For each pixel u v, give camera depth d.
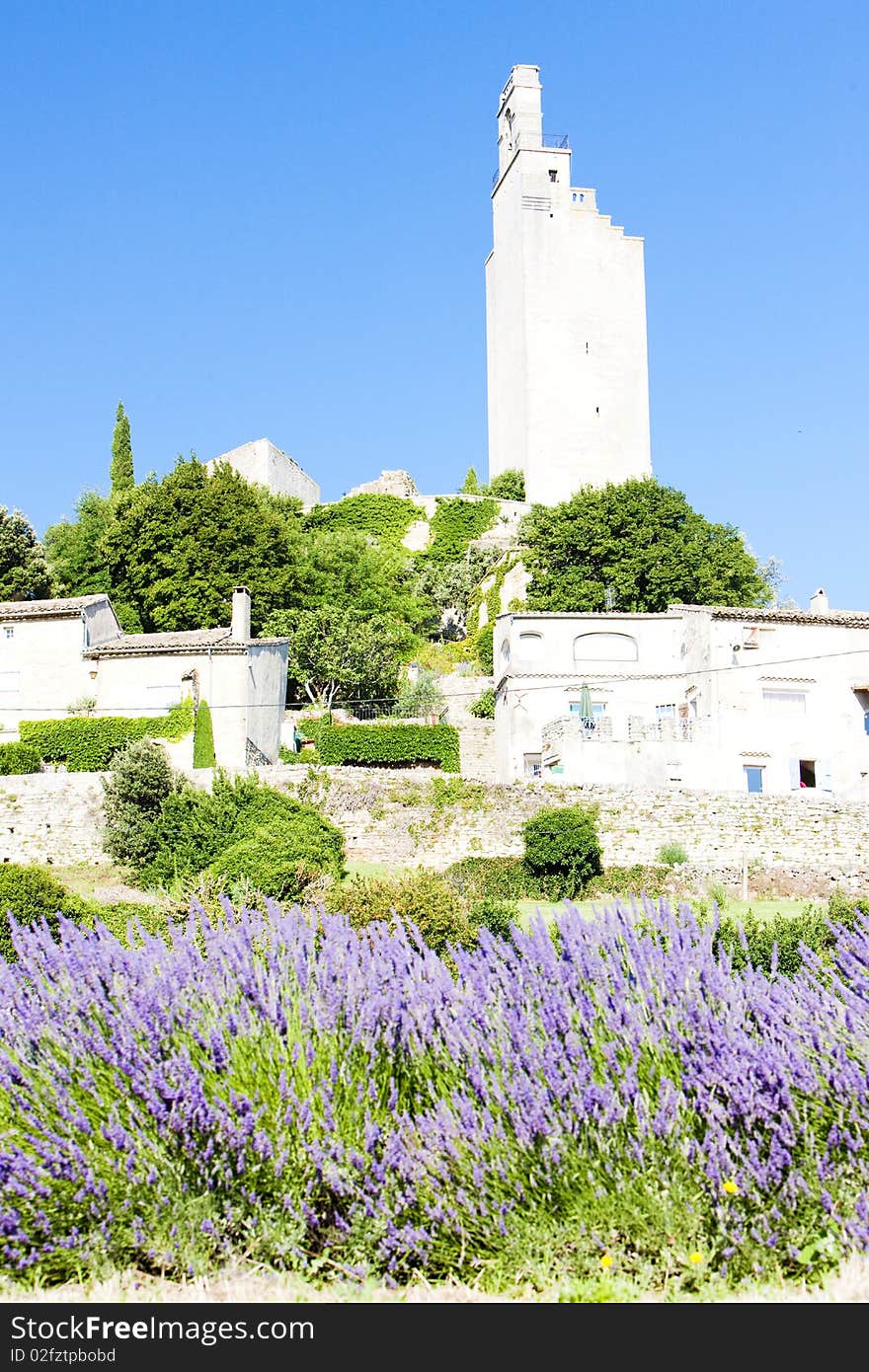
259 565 58.06
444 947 17.52
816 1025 7.49
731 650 39.50
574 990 8.04
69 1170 6.77
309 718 48.59
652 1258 6.72
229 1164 6.91
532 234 88.50
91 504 73.38
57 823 33.50
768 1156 6.88
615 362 88.00
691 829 32.94
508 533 81.75
